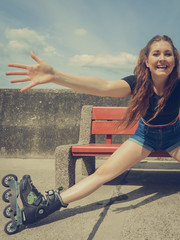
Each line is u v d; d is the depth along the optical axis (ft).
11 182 4.92
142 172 9.73
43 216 5.02
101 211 5.76
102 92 4.58
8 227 4.85
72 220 5.35
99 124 9.02
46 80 3.86
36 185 8.07
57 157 6.89
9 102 12.91
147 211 5.62
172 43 4.75
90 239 4.48
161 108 4.93
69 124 12.57
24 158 12.77
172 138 5.59
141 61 4.96
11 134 12.85
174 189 7.27
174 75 4.84
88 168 9.43
